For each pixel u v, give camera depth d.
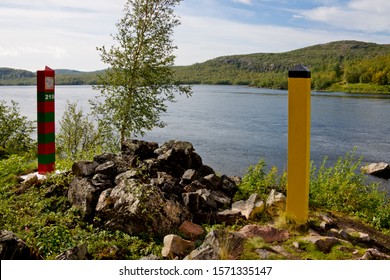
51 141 9.74
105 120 15.06
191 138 32.16
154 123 15.15
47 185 8.12
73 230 6.23
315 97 91.12
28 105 67.25
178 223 6.52
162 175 8.08
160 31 14.59
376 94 107.06
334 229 6.82
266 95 108.62
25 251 5.10
